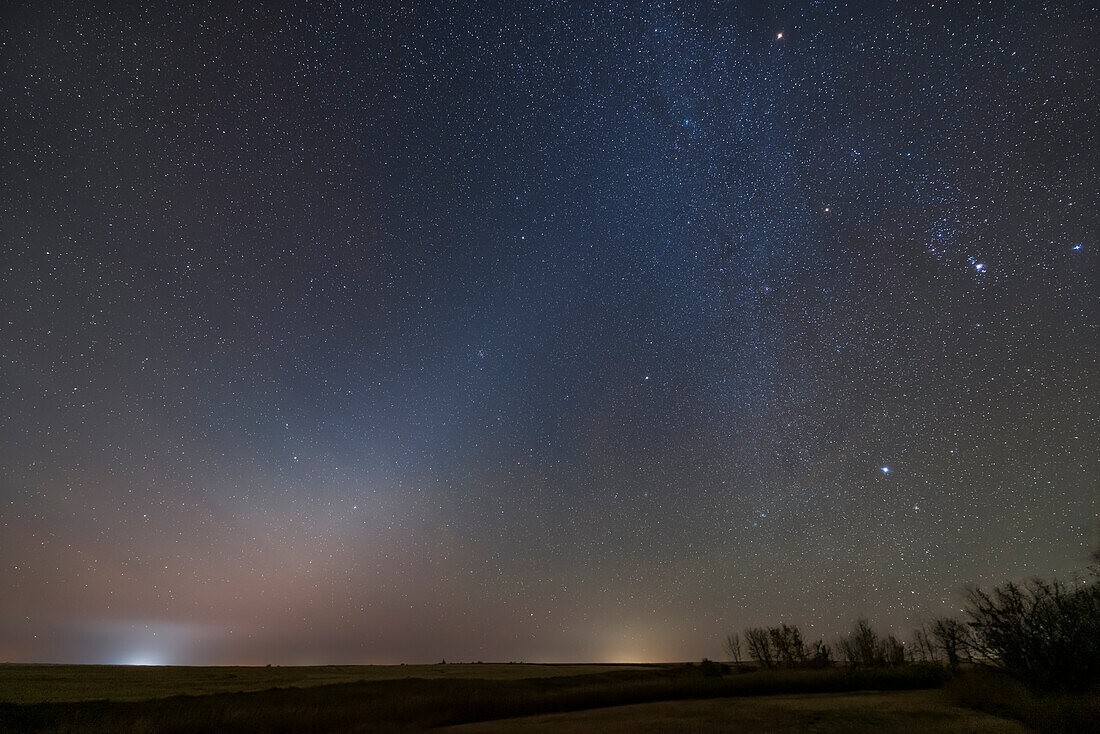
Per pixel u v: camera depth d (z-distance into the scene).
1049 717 12.25
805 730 13.41
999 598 16.72
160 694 30.25
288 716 19.58
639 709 19.31
